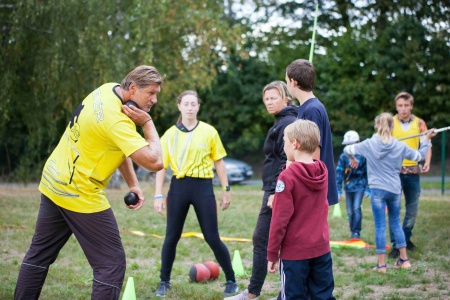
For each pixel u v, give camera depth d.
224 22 21.14
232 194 15.68
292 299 3.72
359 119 25.70
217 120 28.30
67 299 5.02
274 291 5.41
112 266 3.82
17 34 12.71
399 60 24.44
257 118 28.16
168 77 21.50
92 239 3.84
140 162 3.70
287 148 3.90
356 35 26.83
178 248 7.50
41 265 3.99
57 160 3.87
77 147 3.78
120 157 3.86
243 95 27.78
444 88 23.86
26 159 15.84
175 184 5.37
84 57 13.12
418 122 7.25
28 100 14.39
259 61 28.38
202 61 20.56
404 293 5.25
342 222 9.80
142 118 3.81
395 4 27.17
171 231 5.35
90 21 13.19
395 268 6.32
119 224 9.61
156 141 3.81
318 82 27.03
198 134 5.42
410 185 6.99
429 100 24.17
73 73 13.74
